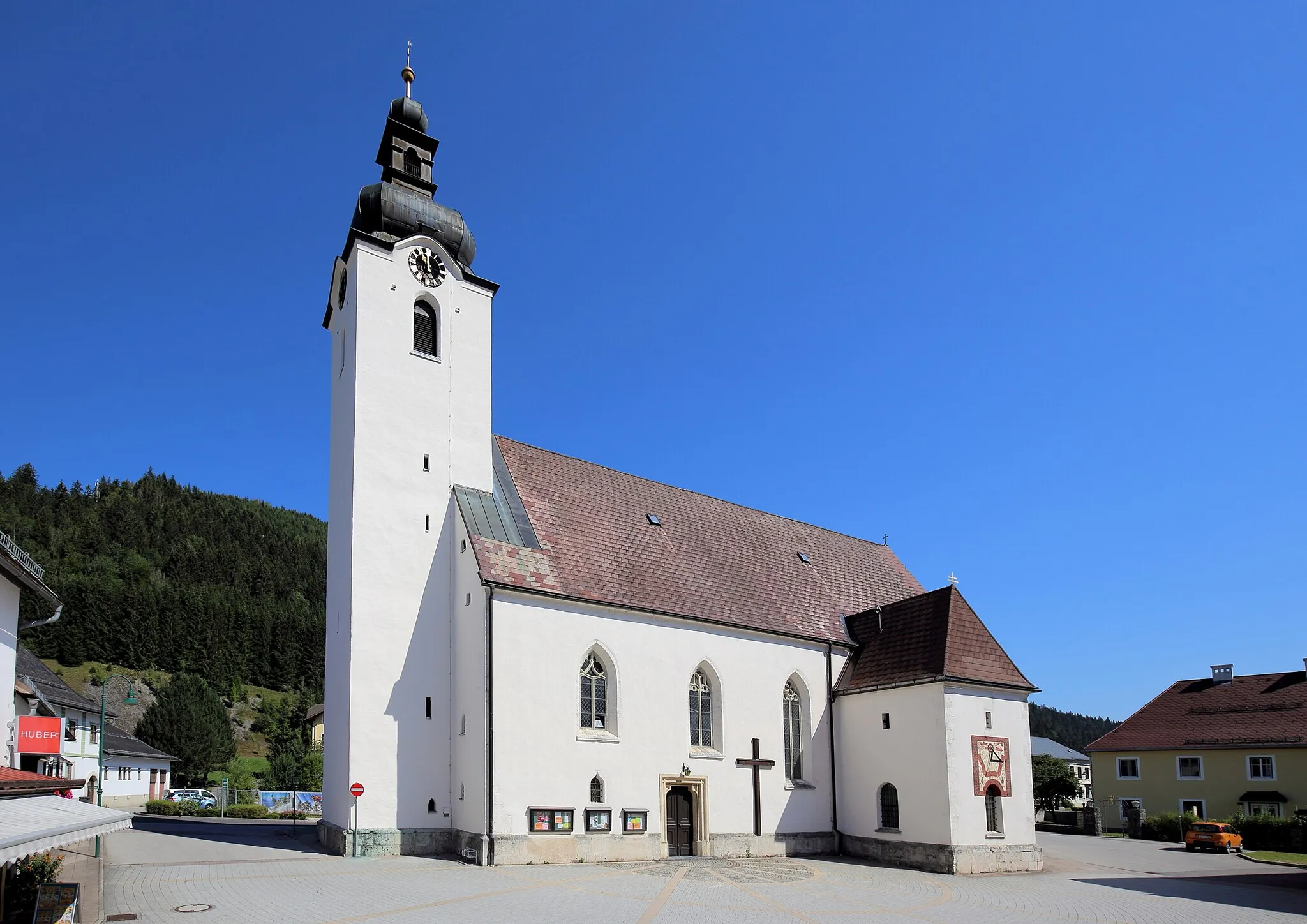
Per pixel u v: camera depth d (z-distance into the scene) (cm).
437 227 4053
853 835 4128
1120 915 2597
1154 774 6619
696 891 2702
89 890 2261
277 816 6053
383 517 3534
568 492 4256
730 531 4891
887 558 5812
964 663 3991
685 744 3759
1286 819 5584
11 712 2966
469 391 3959
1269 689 6619
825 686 4372
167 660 14000
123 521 18250
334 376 4025
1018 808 3966
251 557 18950
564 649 3475
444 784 3406
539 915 2188
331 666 3631
